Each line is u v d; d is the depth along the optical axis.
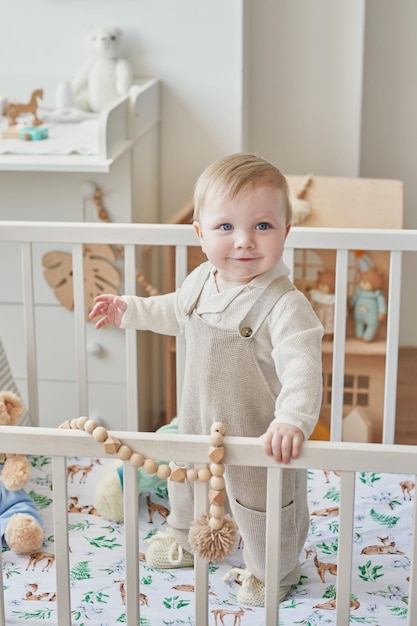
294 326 1.46
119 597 1.59
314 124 2.92
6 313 2.53
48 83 2.84
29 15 2.80
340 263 1.90
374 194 2.61
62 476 1.27
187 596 1.60
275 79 2.89
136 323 1.70
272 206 1.43
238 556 1.73
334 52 2.85
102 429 1.23
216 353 1.51
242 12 2.70
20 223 1.94
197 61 2.76
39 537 1.74
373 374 2.64
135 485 1.25
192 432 1.62
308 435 1.34
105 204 2.47
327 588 1.64
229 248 1.44
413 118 3.08
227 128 2.81
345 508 1.22
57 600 1.32
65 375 2.57
